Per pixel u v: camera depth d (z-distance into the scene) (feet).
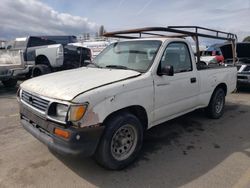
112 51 14.89
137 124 11.33
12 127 16.58
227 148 13.56
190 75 14.75
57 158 12.07
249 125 17.48
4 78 27.99
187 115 19.45
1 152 12.71
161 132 15.87
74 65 36.42
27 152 12.70
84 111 9.40
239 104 24.03
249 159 12.25
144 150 13.17
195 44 16.08
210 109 18.13
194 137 15.10
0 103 23.71
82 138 9.41
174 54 13.80
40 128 10.66
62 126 9.59
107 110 10.02
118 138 10.88
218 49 39.75
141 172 10.97
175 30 14.39
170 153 12.85
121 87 10.57
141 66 12.56
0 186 9.83
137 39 14.48
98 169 11.14
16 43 41.52
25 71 30.27
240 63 30.22
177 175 10.75
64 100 9.53
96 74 11.93
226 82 18.88
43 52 36.14
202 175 10.74
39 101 10.48
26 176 10.55
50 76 12.42
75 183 10.12
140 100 11.42
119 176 10.64
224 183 10.14
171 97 13.35
